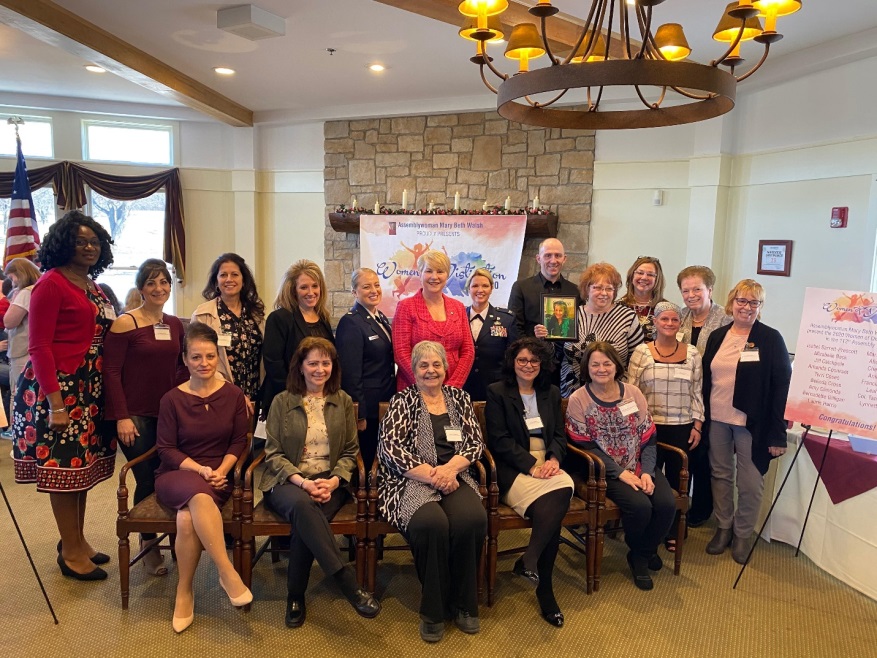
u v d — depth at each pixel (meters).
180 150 6.59
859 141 4.14
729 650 2.31
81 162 6.28
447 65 4.80
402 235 5.88
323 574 2.81
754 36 1.89
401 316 2.99
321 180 6.46
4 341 4.27
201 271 6.74
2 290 4.28
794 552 3.08
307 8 3.72
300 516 2.35
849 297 2.60
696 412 3.02
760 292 2.90
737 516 3.01
